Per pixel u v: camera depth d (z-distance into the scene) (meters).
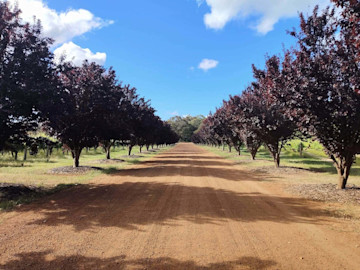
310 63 8.05
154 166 17.61
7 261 3.62
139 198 7.64
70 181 10.61
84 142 14.77
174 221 5.48
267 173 13.52
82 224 5.25
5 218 5.64
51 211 6.22
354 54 7.08
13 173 12.50
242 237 4.58
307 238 4.53
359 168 15.47
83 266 3.49
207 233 4.77
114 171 14.56
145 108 28.73
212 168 16.22
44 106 8.30
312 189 8.64
